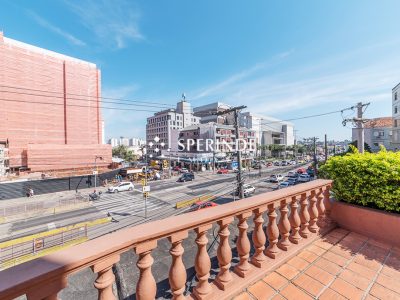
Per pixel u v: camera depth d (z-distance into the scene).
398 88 33.84
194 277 2.93
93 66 54.69
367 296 2.03
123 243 1.26
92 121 53.94
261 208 2.29
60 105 48.94
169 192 33.03
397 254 2.79
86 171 45.88
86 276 3.93
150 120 92.12
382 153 3.54
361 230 3.39
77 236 16.20
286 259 2.57
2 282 0.88
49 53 47.75
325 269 2.44
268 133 93.81
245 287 2.08
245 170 54.12
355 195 3.53
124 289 3.16
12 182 31.19
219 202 25.19
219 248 1.98
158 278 3.14
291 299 1.96
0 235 17.67
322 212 3.46
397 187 3.06
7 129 41.81
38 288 0.97
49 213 23.47
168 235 1.53
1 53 41.16
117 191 34.50
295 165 70.19
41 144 44.31
